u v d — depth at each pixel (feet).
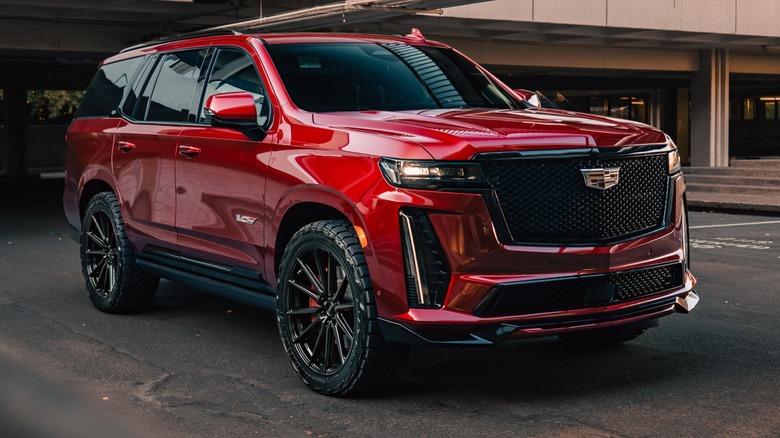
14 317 20.65
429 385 14.39
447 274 12.57
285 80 16.14
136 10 57.72
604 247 13.16
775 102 169.37
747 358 16.10
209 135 16.96
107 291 21.12
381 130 13.56
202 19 65.67
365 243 13.06
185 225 17.84
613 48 89.40
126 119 20.54
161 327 19.45
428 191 12.51
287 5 58.85
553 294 12.94
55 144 144.25
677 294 14.32
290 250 14.35
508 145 12.74
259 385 14.55
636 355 16.39
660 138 14.29
